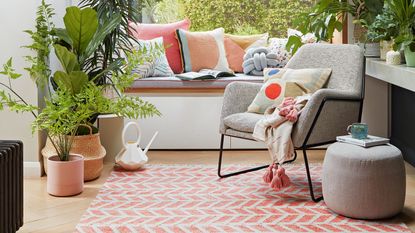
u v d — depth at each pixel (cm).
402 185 316
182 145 484
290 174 412
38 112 404
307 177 369
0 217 261
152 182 392
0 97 396
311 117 348
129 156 421
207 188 378
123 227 308
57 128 351
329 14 462
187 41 523
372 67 433
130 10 441
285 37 555
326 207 339
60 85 351
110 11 428
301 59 411
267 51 522
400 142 460
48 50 389
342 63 388
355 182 311
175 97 480
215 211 333
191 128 483
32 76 393
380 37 416
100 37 394
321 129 358
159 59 504
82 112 356
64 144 376
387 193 310
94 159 394
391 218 320
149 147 477
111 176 406
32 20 398
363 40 458
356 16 462
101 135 444
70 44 398
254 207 340
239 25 555
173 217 323
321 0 455
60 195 362
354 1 463
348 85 378
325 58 400
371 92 482
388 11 411
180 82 480
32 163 407
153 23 550
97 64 472
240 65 535
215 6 552
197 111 481
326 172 327
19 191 292
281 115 357
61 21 452
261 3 552
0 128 404
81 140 393
